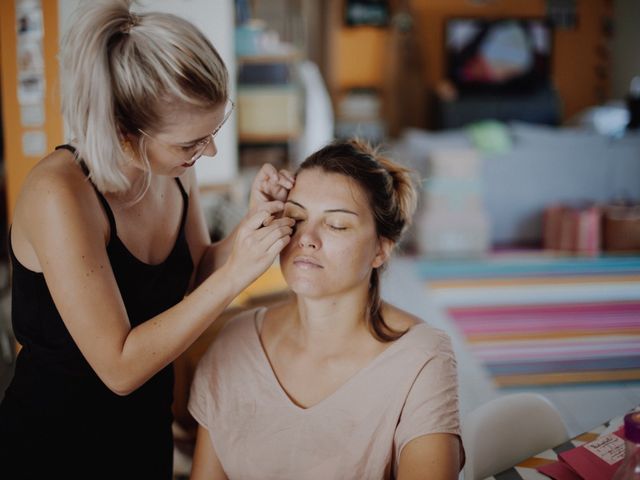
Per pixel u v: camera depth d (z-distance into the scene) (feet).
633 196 18.84
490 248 18.62
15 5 7.71
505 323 12.78
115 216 3.81
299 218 3.82
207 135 3.51
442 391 3.72
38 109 7.77
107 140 3.32
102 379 3.58
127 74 3.23
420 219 17.40
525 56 30.32
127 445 4.15
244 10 15.01
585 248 17.54
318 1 29.12
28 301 3.80
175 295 4.34
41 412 3.90
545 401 4.57
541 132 18.85
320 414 3.82
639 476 2.85
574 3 30.86
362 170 3.84
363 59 30.01
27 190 3.53
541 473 3.73
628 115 24.29
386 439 3.72
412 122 30.45
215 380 4.12
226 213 10.07
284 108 14.64
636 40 30.19
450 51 30.12
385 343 3.88
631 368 10.73
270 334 4.13
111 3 3.26
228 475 4.06
